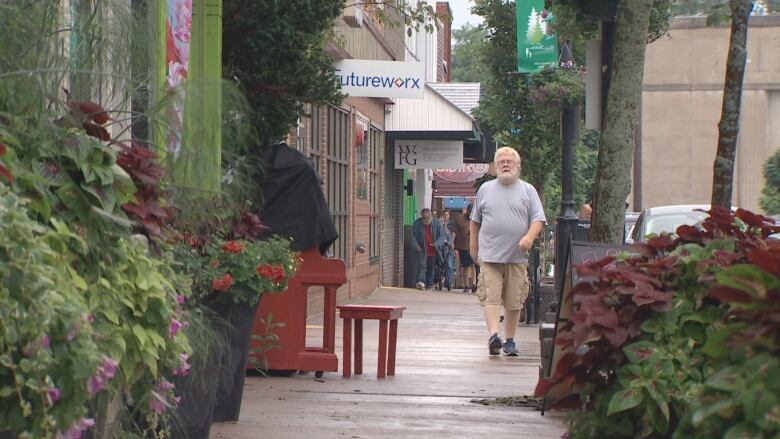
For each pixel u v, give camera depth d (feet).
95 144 31.32
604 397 37.47
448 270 264.11
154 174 34.40
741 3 73.72
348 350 87.56
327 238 84.94
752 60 299.99
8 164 27.20
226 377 62.08
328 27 100.32
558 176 205.87
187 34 63.57
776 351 27.91
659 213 129.80
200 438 53.21
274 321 85.25
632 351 36.14
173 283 37.14
